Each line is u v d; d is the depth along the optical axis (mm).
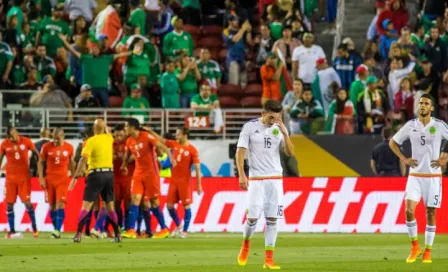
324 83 80938
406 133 43625
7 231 70688
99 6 93375
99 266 39625
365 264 40625
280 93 82750
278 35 88625
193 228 70875
